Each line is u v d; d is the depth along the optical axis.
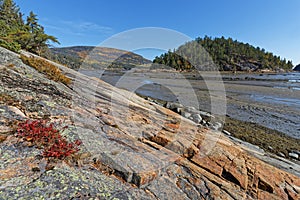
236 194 3.19
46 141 2.91
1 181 2.14
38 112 3.67
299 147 7.54
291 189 3.51
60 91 5.23
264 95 19.83
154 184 2.87
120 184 2.66
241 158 4.30
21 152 2.60
